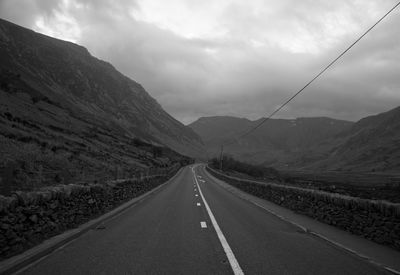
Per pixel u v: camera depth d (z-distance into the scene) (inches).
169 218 552.1
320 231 466.6
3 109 2306.8
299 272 264.5
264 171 4360.2
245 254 318.7
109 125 6860.2
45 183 588.7
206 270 263.6
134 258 294.4
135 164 2459.4
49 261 280.1
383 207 394.0
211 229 454.9
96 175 824.9
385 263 298.7
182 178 2438.5
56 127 2689.5
